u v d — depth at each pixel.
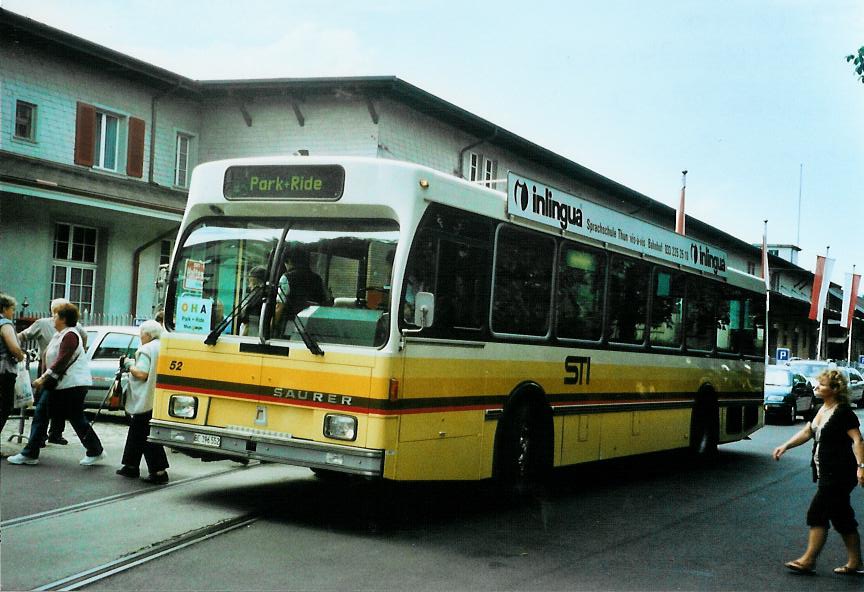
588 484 11.64
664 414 12.66
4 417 10.17
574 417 10.31
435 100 25.84
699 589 6.61
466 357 8.38
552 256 9.86
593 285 10.74
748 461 15.11
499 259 8.90
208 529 7.52
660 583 6.70
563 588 6.41
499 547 7.58
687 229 45.97
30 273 21.23
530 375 9.41
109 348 14.46
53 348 10.11
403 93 24.94
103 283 23.14
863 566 7.34
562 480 11.88
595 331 10.80
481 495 10.04
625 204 40.00
